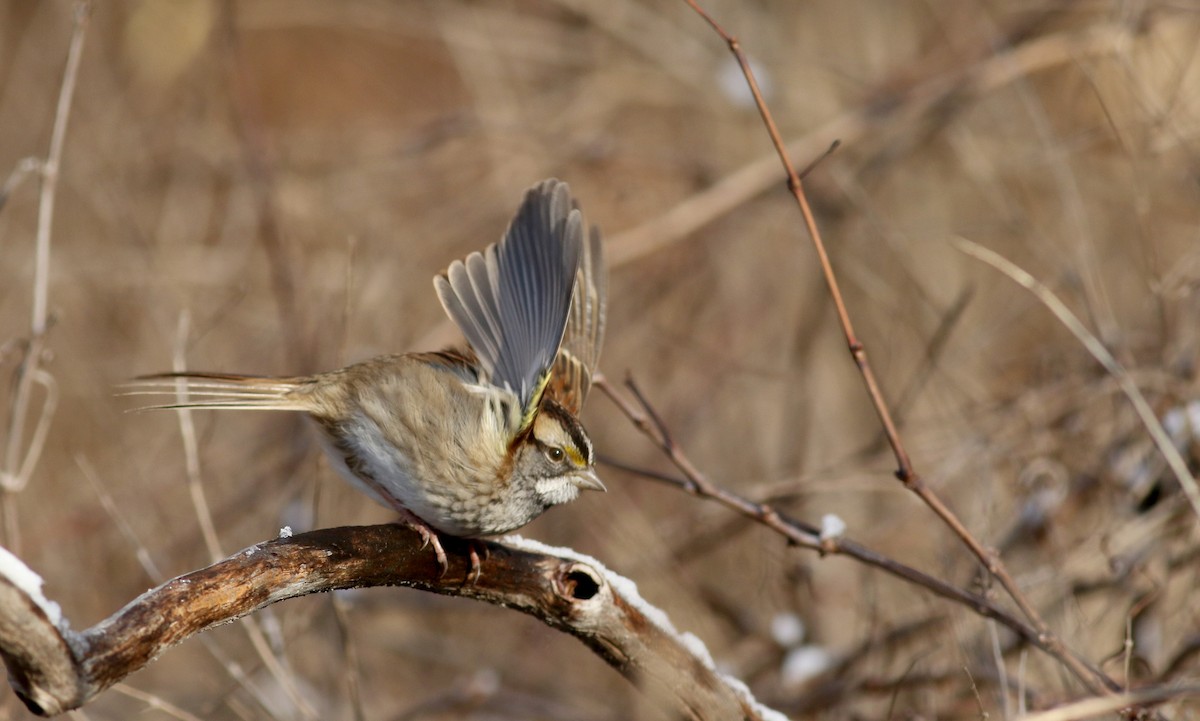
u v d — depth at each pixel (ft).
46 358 28.91
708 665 21.95
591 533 39.27
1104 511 31.45
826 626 35.37
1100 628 29.58
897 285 44.21
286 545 18.44
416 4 55.98
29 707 15.48
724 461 43.21
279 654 29.53
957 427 35.63
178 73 52.06
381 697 36.50
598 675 38.09
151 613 16.34
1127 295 40.09
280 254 43.39
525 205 21.68
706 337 47.14
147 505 40.16
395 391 22.44
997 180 41.93
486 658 38.47
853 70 50.03
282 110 58.49
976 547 24.06
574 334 26.63
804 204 24.09
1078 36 41.52
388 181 49.98
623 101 51.80
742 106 45.70
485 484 22.12
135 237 46.88
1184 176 38.96
